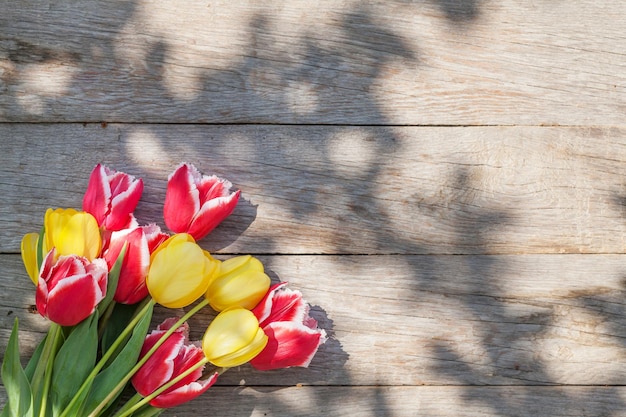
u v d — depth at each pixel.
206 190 1.27
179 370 1.24
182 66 1.33
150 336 1.25
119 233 1.25
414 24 1.34
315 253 1.32
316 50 1.33
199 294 1.23
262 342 1.21
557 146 1.34
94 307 1.21
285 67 1.33
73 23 1.32
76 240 1.21
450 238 1.33
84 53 1.32
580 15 1.34
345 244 1.33
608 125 1.34
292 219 1.32
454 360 1.32
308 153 1.33
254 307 1.25
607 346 1.33
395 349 1.32
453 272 1.33
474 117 1.34
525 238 1.33
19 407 1.22
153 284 1.22
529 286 1.33
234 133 1.33
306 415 1.31
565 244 1.33
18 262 1.31
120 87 1.32
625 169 1.34
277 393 1.31
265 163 1.33
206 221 1.26
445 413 1.32
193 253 1.21
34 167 1.31
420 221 1.33
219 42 1.33
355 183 1.33
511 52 1.34
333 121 1.33
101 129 1.32
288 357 1.24
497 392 1.32
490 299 1.33
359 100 1.33
